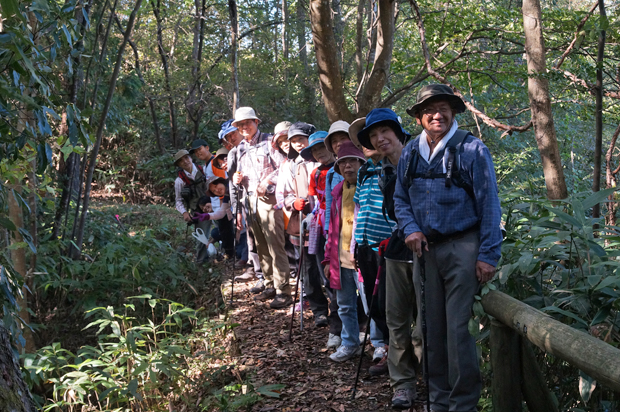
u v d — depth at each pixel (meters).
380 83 7.07
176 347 4.29
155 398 4.10
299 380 3.93
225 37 13.50
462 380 2.67
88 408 3.99
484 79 9.35
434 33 8.91
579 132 11.98
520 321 2.20
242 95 13.44
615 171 5.61
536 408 2.49
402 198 2.89
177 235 9.71
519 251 2.95
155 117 13.86
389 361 3.35
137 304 6.44
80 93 7.15
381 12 6.94
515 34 8.25
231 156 6.22
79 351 4.32
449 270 2.71
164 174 13.85
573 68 6.96
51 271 6.10
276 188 5.43
